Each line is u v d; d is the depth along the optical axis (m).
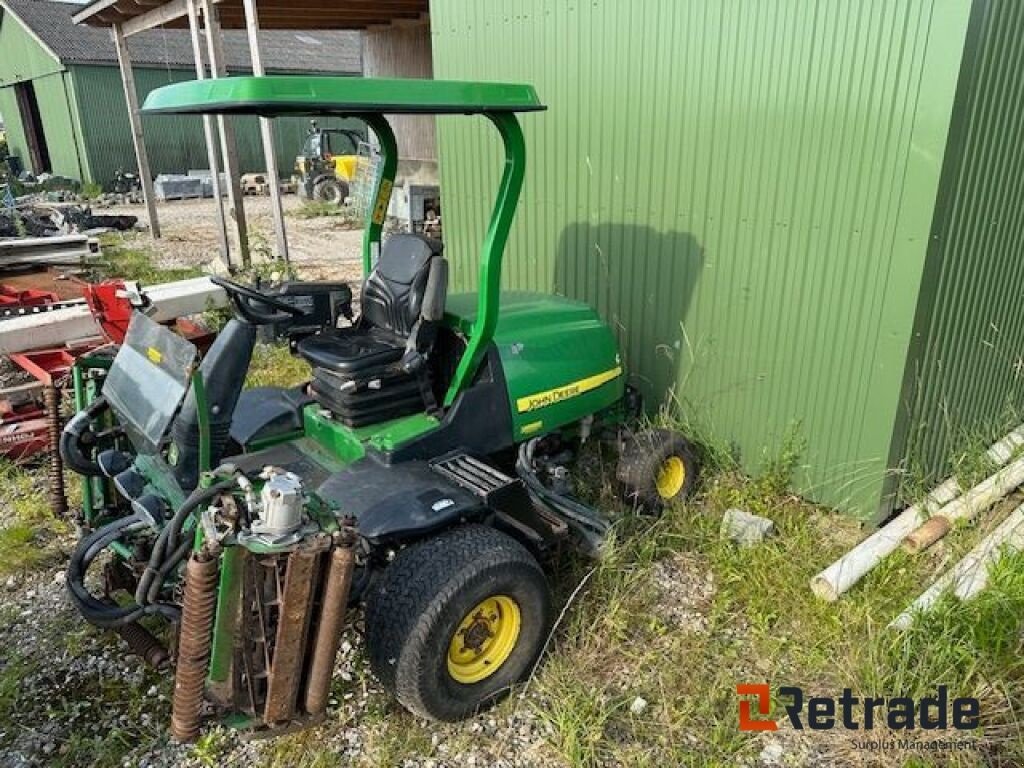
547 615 2.63
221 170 17.61
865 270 3.25
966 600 2.76
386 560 2.60
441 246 3.11
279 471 2.11
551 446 3.55
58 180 18.05
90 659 2.79
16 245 7.63
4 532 3.49
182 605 2.08
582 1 4.00
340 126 19.75
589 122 4.16
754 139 3.48
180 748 2.42
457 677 2.46
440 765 2.35
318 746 2.42
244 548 1.98
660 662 2.73
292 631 2.04
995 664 2.56
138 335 2.74
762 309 3.65
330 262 9.39
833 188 3.27
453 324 3.09
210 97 2.21
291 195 17.06
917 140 2.98
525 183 4.63
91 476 2.95
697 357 3.98
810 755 2.37
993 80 3.03
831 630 2.83
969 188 3.15
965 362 3.63
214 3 7.52
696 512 3.54
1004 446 3.87
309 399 3.28
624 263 4.20
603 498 3.61
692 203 3.79
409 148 11.94
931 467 3.67
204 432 2.48
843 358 3.41
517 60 4.41
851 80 3.11
